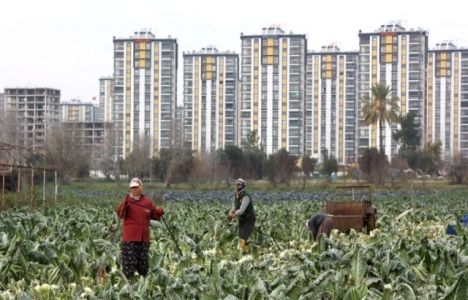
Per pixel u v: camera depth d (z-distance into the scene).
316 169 128.75
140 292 11.30
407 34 130.62
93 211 32.56
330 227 21.12
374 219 24.80
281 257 15.59
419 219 31.81
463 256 13.73
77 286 12.67
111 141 106.31
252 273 12.93
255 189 77.94
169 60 136.62
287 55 132.38
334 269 13.53
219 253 18.69
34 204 37.06
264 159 98.12
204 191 71.81
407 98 131.50
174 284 11.27
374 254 14.08
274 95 133.12
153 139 132.75
